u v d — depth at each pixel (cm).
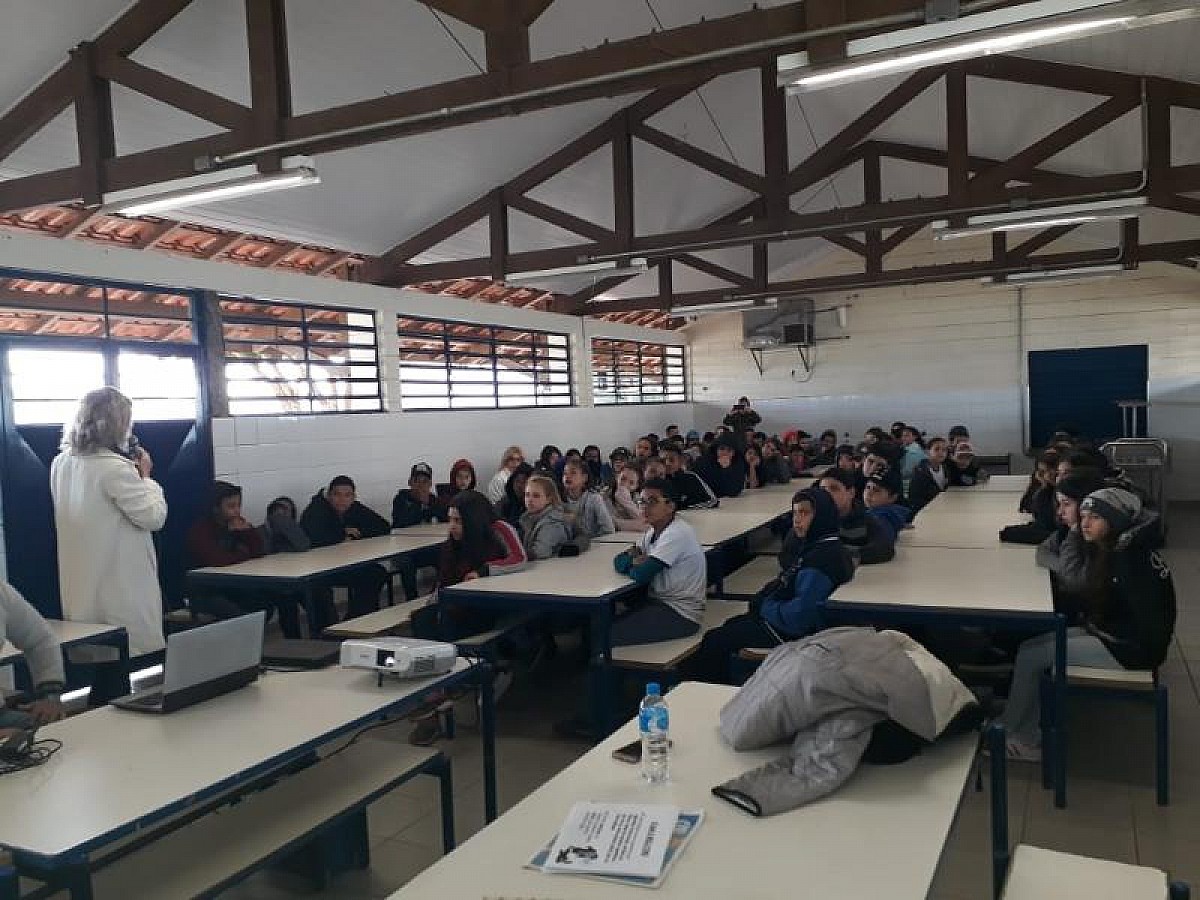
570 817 161
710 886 138
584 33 619
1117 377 1105
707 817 162
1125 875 172
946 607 309
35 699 248
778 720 184
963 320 1180
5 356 473
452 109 373
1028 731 329
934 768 180
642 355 1249
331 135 388
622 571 403
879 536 405
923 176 1072
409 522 686
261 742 205
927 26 307
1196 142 638
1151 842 272
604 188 830
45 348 494
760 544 699
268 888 264
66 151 512
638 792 173
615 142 728
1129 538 305
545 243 885
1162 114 576
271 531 565
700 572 389
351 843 275
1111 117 599
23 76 447
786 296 991
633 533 559
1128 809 294
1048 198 598
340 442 699
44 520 486
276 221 655
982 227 618
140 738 210
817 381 1266
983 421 1176
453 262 758
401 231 752
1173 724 368
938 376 1196
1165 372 1080
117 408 381
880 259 968
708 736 202
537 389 996
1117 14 283
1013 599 317
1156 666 305
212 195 424
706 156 704
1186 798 301
